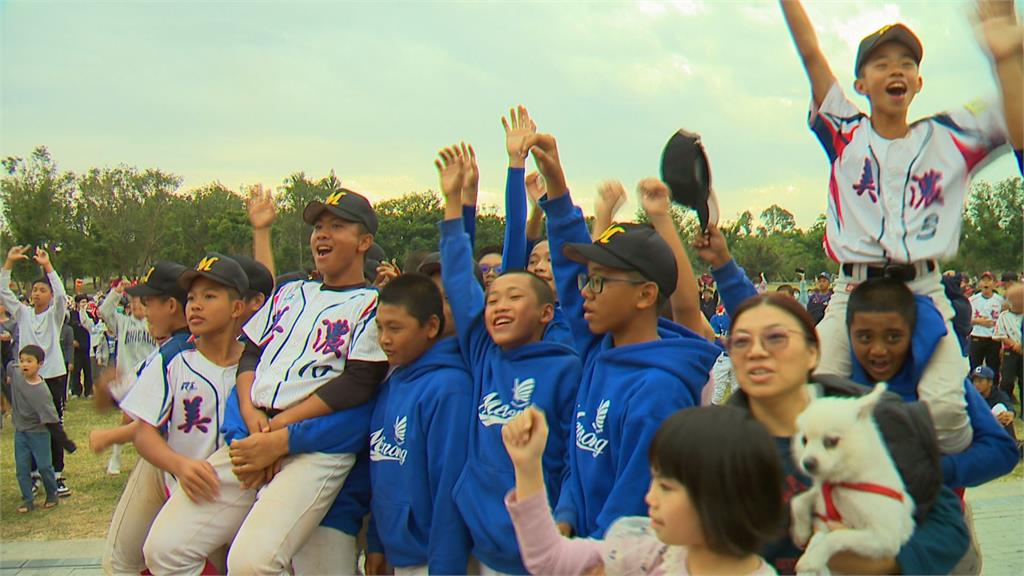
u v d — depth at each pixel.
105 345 13.84
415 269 4.62
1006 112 2.72
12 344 9.61
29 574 5.59
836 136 3.14
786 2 3.19
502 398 3.10
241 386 3.72
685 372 2.72
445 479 3.15
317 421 3.44
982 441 2.67
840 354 2.96
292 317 3.73
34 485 7.96
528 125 3.63
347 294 3.72
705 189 3.20
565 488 2.88
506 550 2.92
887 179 2.97
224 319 3.86
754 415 2.26
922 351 2.62
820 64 3.18
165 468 3.68
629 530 2.36
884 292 2.67
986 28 2.74
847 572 2.04
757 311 2.25
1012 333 9.70
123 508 4.13
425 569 3.24
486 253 5.13
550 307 3.23
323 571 3.61
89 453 9.56
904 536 1.99
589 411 2.85
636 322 2.89
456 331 3.41
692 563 2.05
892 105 2.95
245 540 3.29
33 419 7.30
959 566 2.92
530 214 4.22
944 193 2.90
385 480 3.32
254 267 4.41
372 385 3.52
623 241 2.87
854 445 1.98
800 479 2.13
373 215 3.85
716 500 1.87
